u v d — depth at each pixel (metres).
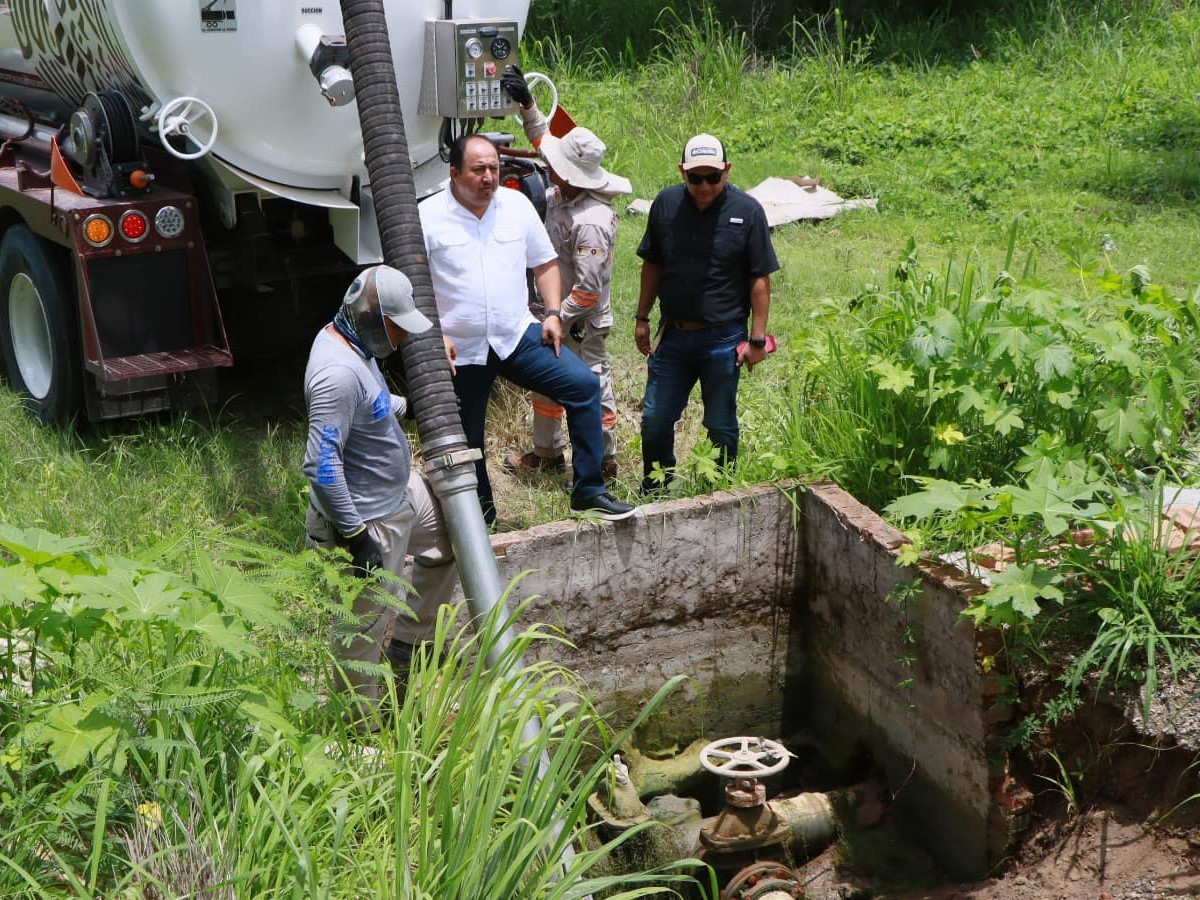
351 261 6.50
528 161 6.63
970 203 10.07
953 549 4.84
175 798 3.02
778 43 14.18
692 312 5.38
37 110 7.03
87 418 6.21
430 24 5.95
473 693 3.46
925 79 13.02
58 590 3.04
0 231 6.52
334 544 4.43
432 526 4.71
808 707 5.82
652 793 5.11
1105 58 13.08
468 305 5.10
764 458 5.62
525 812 3.16
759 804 4.57
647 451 5.74
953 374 5.26
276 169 6.00
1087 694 4.28
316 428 4.10
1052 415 5.30
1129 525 4.38
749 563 5.57
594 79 13.36
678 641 5.55
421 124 6.24
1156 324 5.57
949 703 4.61
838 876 4.69
